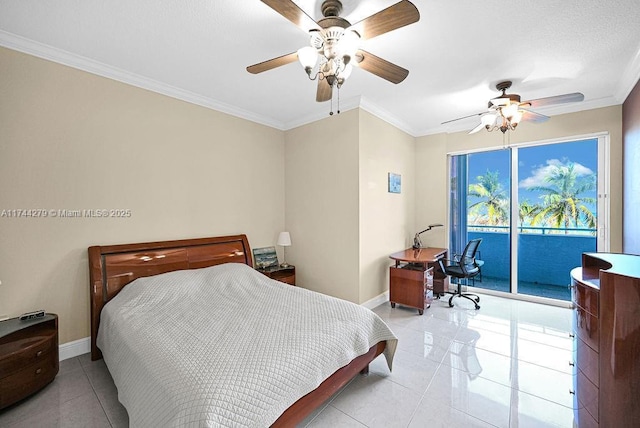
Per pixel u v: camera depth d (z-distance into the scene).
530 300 3.85
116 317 2.04
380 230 3.74
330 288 3.61
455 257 4.38
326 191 3.64
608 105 3.20
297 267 3.99
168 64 2.48
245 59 2.40
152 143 2.83
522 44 2.15
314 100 3.29
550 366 2.27
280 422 1.38
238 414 1.18
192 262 2.98
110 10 1.79
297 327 1.82
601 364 1.32
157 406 1.26
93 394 1.92
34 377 1.87
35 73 2.18
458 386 2.02
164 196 2.91
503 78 2.72
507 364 2.30
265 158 3.91
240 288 2.58
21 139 2.13
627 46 2.17
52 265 2.27
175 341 1.63
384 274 3.85
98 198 2.49
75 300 2.39
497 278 4.71
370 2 1.73
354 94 3.15
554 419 1.69
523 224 4.11
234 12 1.81
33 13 1.81
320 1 1.73
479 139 4.12
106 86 2.53
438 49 2.22
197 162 3.18
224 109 3.40
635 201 2.65
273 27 1.97
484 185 4.33
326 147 3.63
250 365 1.39
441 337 2.79
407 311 3.52
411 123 4.18
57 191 2.29
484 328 3.00
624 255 1.82
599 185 3.34
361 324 1.97
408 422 1.67
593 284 1.44
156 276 2.54
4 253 2.07
